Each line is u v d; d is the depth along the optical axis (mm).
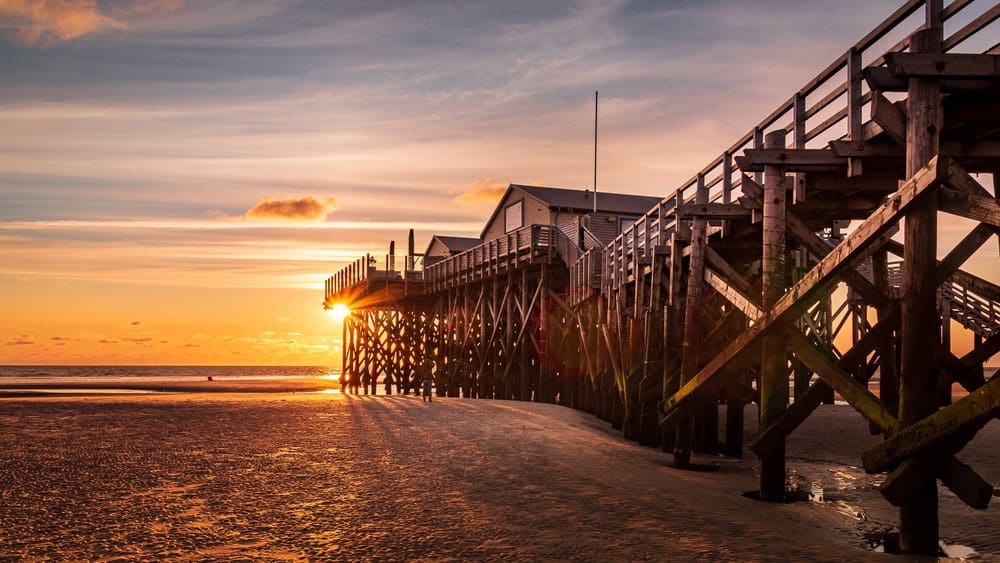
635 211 42406
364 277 48312
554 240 31672
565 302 32438
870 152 10125
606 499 11336
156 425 21469
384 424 21641
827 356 10250
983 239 8672
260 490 12023
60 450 16375
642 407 17734
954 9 8141
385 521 9984
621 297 22109
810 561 8172
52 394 43688
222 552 8617
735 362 12508
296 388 60781
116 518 10195
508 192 45250
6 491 11961
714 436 17141
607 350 24703
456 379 41094
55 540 9102
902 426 7848
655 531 9445
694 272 15156
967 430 7031
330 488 12164
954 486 7453
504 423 21938
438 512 10477
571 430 20422
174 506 10906
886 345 13320
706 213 14500
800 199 12062
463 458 15211
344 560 8289
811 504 11273
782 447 11461
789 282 18672
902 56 7914
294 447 16797
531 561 8188
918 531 8141
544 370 31125
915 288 7758
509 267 34281
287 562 8242
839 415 24797
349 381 56750
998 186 11250
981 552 8656
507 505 10906
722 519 10125
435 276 43812
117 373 130000
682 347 16438
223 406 28750
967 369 12281
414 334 50312
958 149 10250
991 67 7848
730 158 14453
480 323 38219
